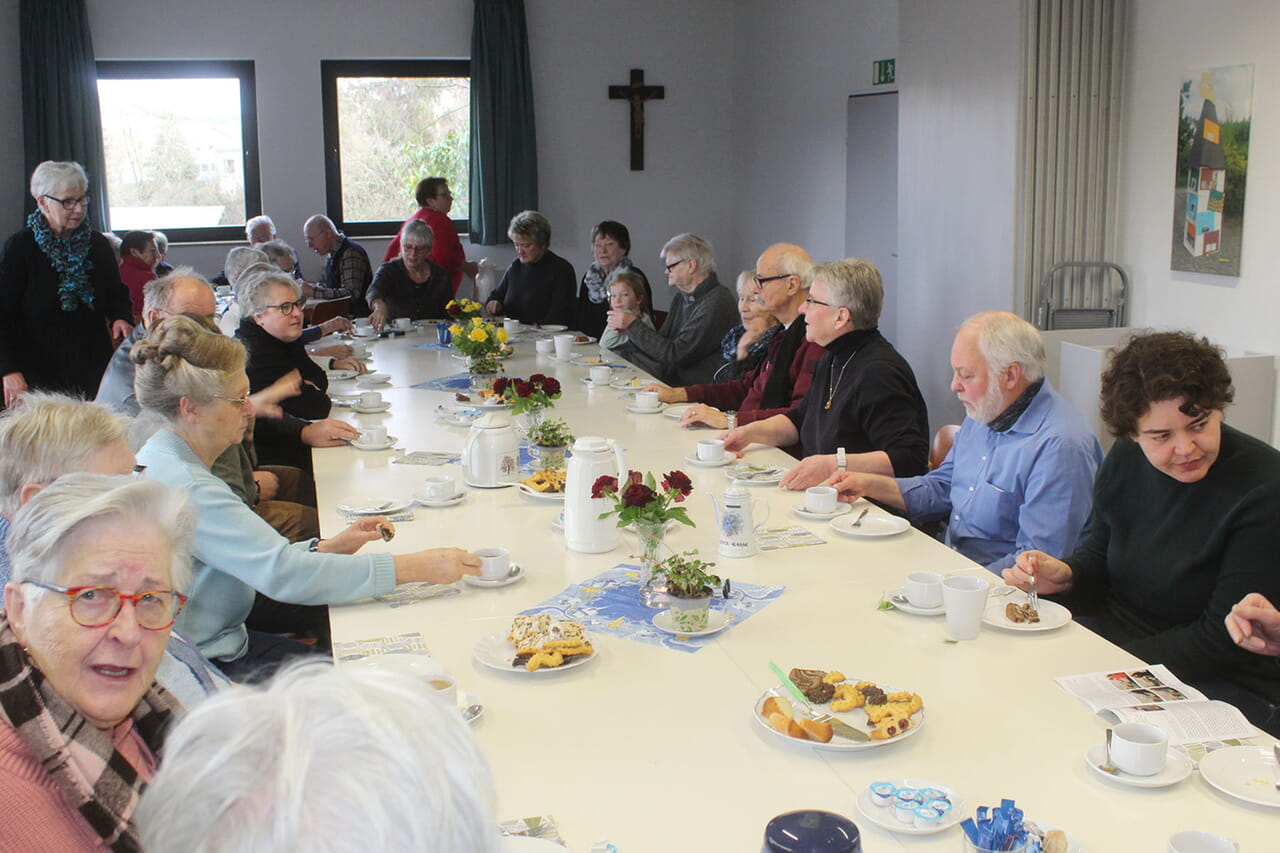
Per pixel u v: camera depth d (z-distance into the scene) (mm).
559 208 8766
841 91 7387
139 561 1234
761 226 8727
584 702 1639
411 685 685
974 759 1450
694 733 1537
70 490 1245
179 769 631
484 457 2834
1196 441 1994
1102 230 5031
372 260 8477
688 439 3410
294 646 2354
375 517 2299
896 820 1292
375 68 8195
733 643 1850
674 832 1294
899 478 3010
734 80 8930
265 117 8109
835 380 3334
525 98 8367
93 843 1104
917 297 5949
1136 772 1379
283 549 2078
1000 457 2605
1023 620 1891
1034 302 5066
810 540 2402
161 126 7996
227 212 8219
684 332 5078
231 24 7949
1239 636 1797
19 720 1104
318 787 601
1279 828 1278
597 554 2326
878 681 1688
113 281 4754
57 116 7609
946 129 5523
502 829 1296
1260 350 4277
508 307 6656
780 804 1353
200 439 2221
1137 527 2211
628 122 8773
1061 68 4863
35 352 4613
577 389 4309
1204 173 4461
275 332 3756
